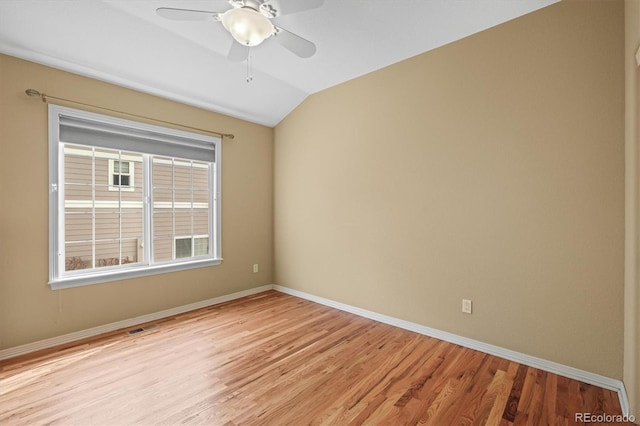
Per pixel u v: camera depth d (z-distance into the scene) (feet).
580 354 6.48
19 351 7.59
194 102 10.96
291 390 6.16
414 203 9.12
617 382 6.06
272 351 7.84
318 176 11.96
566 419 5.31
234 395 5.98
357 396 5.97
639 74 5.13
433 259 8.73
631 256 5.36
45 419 5.25
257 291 13.37
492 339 7.70
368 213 10.32
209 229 11.90
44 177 8.00
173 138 10.59
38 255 7.91
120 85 9.30
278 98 12.02
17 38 7.27
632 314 5.28
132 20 7.61
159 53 8.77
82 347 8.02
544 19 6.84
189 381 6.44
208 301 11.59
